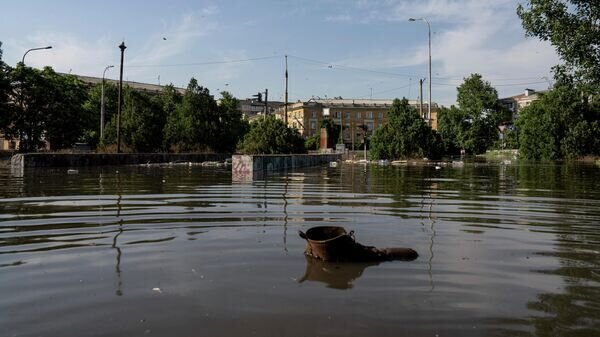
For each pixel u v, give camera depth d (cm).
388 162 3136
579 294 360
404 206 851
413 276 405
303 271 416
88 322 300
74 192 1066
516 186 1304
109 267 425
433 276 405
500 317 312
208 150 3938
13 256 465
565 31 1488
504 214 761
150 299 341
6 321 302
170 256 466
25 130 3903
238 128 5984
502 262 455
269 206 837
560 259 468
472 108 8006
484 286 379
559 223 675
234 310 320
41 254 473
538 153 4144
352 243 451
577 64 1532
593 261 460
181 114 4003
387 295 354
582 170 2239
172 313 314
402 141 3438
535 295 357
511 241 551
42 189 1141
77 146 3747
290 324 297
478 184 1366
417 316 312
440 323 301
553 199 977
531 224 668
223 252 483
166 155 3222
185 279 389
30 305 329
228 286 372
